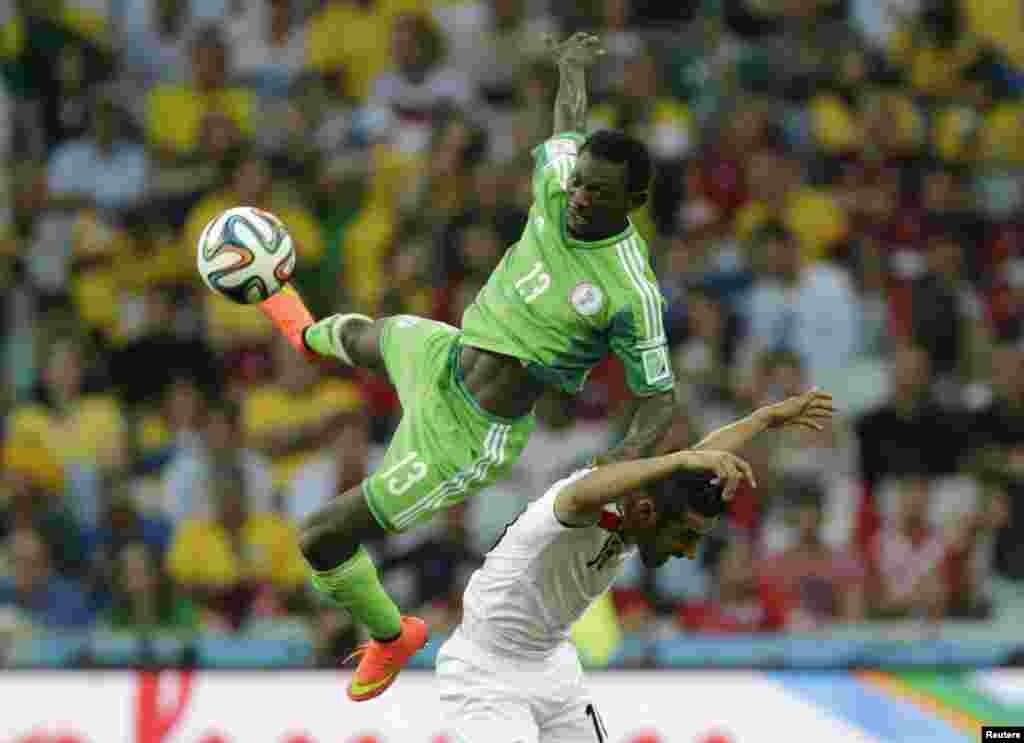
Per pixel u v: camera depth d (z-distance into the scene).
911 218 50.78
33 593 40.97
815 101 53.59
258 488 42.88
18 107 53.28
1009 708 31.11
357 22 55.28
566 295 22.77
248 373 46.31
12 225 51.12
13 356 48.50
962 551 41.31
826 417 22.84
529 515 23.27
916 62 55.56
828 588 40.31
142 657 37.31
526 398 23.30
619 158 22.50
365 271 48.91
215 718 31.19
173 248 49.84
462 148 49.81
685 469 21.34
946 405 44.62
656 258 48.00
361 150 51.50
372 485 23.44
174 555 41.34
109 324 49.50
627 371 22.91
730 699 31.31
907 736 31.12
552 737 24.34
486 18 55.03
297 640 37.91
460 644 23.97
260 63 54.97
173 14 55.94
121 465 44.72
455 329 24.00
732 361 46.31
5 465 44.66
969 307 48.56
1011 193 52.94
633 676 31.52
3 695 31.25
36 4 54.78
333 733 31.08
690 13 54.69
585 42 24.94
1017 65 57.62
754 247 47.91
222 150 51.16
